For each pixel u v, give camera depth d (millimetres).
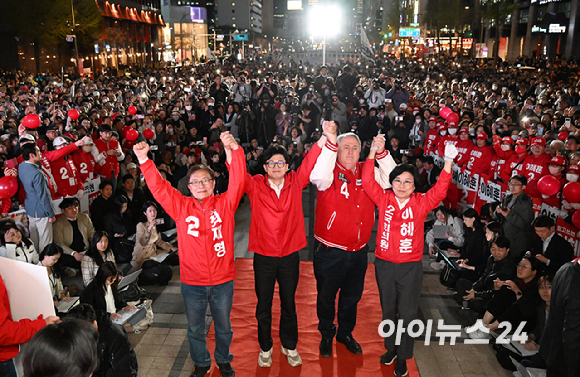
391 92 17281
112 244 6746
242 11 159000
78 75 34250
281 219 3865
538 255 5219
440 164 9945
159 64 75250
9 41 42156
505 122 10023
